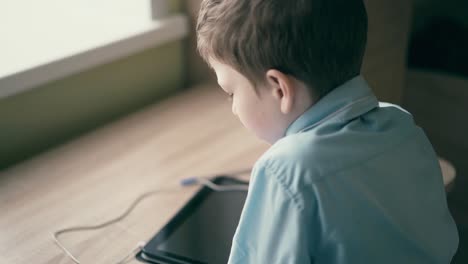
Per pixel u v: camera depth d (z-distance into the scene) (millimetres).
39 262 793
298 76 623
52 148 1151
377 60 1342
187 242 823
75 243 836
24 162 1091
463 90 1919
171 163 1070
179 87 1543
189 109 1332
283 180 582
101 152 1125
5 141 1121
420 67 2064
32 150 1182
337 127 624
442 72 2010
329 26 611
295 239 570
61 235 855
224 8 637
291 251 572
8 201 952
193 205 927
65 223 888
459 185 2016
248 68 639
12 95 1102
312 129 625
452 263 1621
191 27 1483
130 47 1304
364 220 597
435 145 2051
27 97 1136
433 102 2006
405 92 2057
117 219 897
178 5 1458
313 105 645
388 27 1344
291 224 574
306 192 573
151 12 1392
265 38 609
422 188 680
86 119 1288
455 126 1976
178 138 1176
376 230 609
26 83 1090
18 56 1154
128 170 1049
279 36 604
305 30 601
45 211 921
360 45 659
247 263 624
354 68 665
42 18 1323
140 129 1228
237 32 625
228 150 1112
